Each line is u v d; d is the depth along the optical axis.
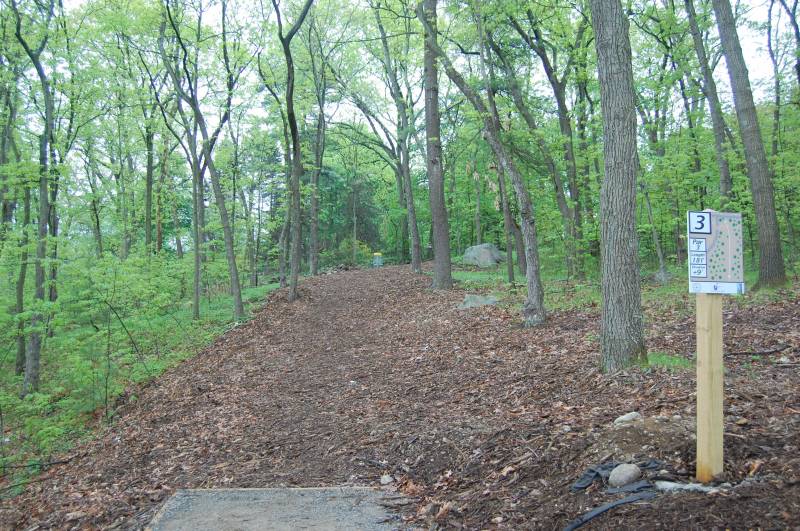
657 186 15.05
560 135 16.47
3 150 13.84
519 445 4.77
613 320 6.26
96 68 13.50
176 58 15.67
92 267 10.96
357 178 36.34
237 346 13.70
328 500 4.49
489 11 12.07
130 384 11.55
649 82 14.71
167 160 21.75
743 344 7.04
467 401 6.78
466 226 37.56
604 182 6.35
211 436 7.26
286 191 23.56
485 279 19.20
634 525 2.99
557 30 15.13
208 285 20.47
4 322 11.50
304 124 24.62
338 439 6.27
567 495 3.64
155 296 13.34
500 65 16.56
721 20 10.29
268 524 4.03
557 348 8.38
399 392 7.91
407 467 5.06
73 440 8.97
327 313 16.75
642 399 5.17
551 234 16.73
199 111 15.86
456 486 4.42
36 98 13.60
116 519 4.93
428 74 17.02
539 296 10.38
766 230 10.11
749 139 10.20
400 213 34.00
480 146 16.50
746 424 4.05
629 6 14.51
